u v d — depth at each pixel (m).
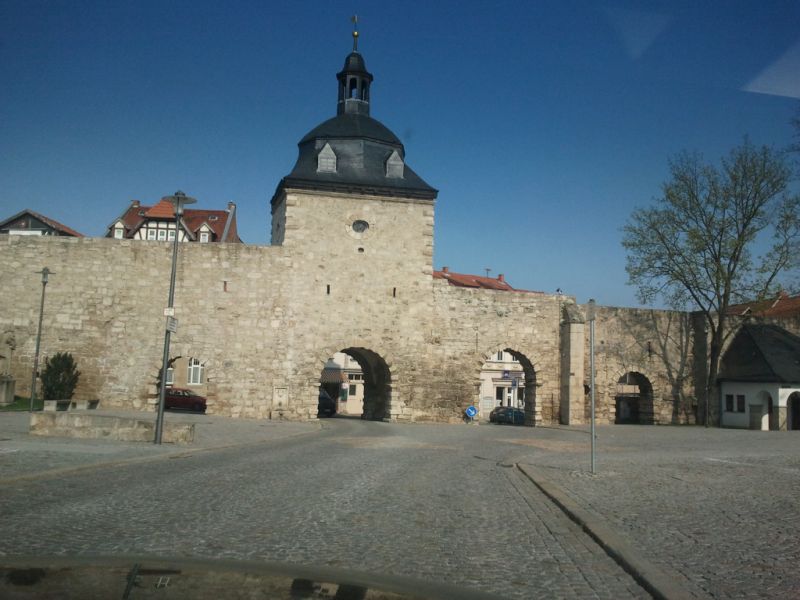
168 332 19.94
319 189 37.03
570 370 39.59
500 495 11.59
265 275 36.00
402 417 37.19
